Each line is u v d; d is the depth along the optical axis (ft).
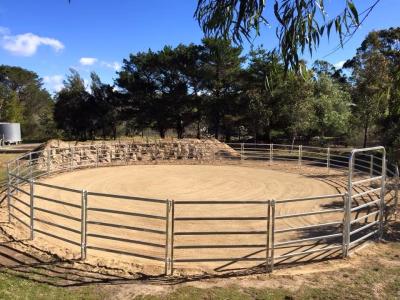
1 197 49.78
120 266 28.19
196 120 159.63
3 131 161.79
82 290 24.20
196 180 64.85
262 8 15.15
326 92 135.95
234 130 154.40
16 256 29.76
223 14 15.75
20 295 22.98
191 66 148.05
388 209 44.37
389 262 29.40
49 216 41.32
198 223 39.52
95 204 46.52
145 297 23.34
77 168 76.23
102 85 186.50
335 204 48.21
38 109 291.79
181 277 26.45
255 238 35.35
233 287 24.85
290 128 126.41
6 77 281.95
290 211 44.83
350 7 14.76
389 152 77.46
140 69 158.71
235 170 76.43
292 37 15.02
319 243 34.06
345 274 26.94
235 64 140.77
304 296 23.57
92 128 189.78
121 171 73.51
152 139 92.43
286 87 116.57
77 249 32.07
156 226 38.32
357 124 126.93
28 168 63.31
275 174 72.08
